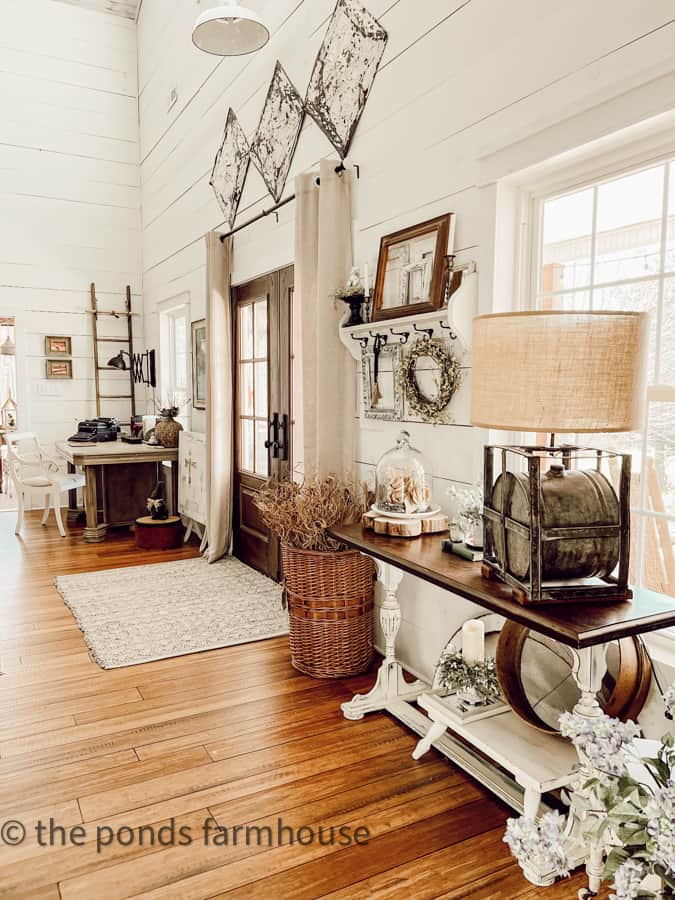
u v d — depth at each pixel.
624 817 1.15
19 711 2.67
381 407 3.05
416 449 2.59
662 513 1.95
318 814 2.02
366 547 2.29
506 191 2.30
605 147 1.97
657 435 1.95
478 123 2.38
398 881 1.75
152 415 7.11
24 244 6.80
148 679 2.96
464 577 1.87
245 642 3.39
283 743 2.43
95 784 2.18
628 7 1.80
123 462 5.67
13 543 5.54
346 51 3.18
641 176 1.96
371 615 3.04
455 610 2.64
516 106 2.21
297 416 3.44
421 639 2.88
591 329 1.50
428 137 2.65
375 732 2.51
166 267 6.46
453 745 2.32
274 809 2.04
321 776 2.22
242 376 4.87
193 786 2.16
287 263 3.95
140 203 7.28
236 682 2.93
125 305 7.30
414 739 2.46
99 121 7.04
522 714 1.93
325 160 3.15
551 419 1.53
